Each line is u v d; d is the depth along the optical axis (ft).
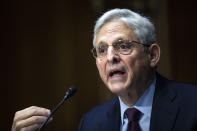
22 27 22.36
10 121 21.76
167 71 22.22
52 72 22.38
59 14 22.77
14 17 22.35
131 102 8.16
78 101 22.21
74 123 21.93
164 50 22.27
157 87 8.27
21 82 22.07
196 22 22.77
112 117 8.80
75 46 22.70
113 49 7.69
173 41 22.54
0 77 21.89
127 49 7.69
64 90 22.33
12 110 21.84
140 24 7.88
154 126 7.68
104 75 7.89
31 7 22.58
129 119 8.01
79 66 22.59
